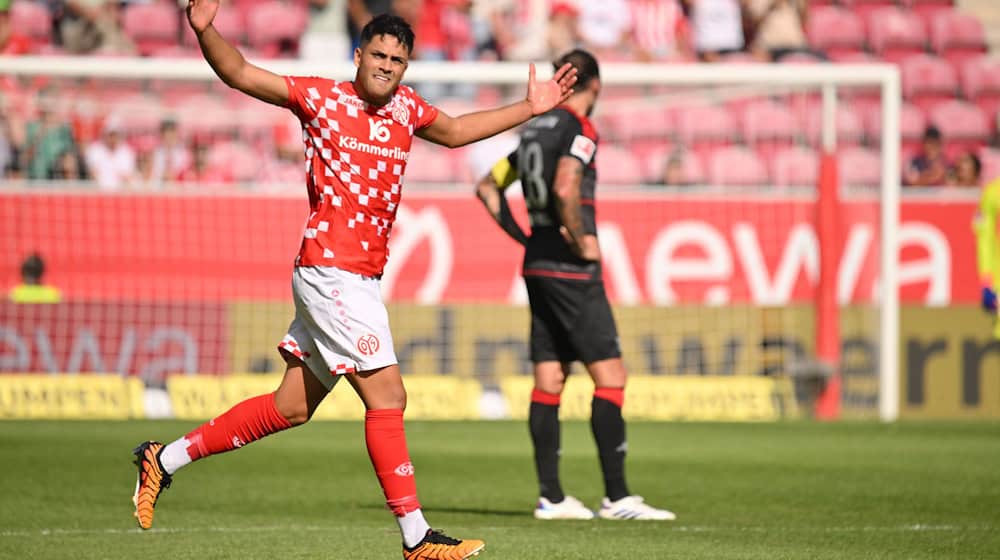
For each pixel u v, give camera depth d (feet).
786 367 155.33
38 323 149.69
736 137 198.80
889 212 148.66
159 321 152.46
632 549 61.87
